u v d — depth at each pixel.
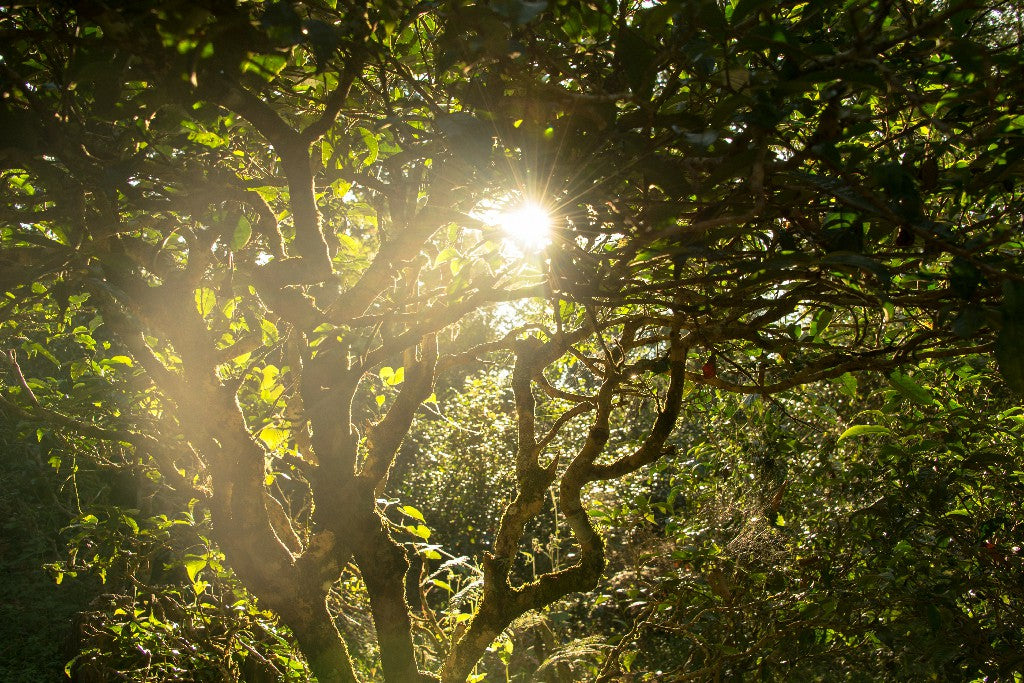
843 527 3.64
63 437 2.94
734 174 1.31
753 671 3.41
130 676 3.04
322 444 2.13
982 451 3.06
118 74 1.29
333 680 2.10
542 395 6.97
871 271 1.27
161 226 1.91
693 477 4.31
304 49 1.67
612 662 3.29
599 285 1.60
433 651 3.16
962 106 1.54
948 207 1.96
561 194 1.49
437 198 1.82
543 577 2.44
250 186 1.86
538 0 1.25
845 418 4.47
